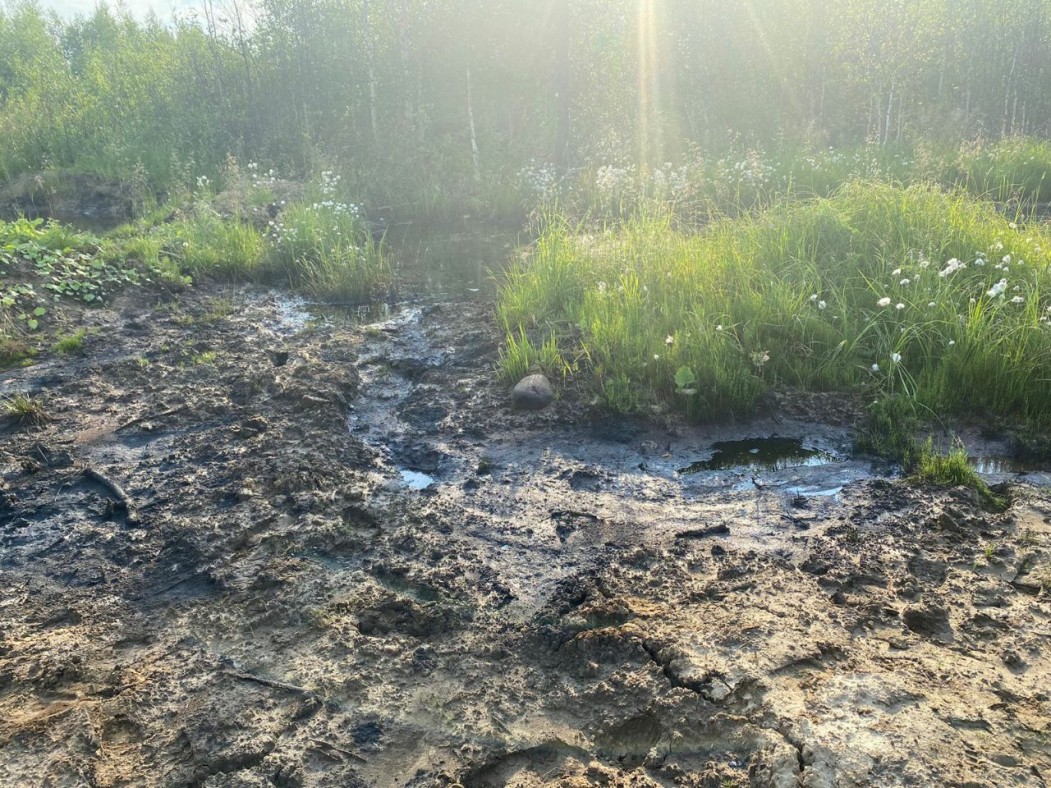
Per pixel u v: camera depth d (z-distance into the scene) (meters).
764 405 5.16
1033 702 2.56
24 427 5.22
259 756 2.63
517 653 3.07
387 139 15.21
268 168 14.29
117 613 3.42
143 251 8.67
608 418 5.12
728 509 4.08
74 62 28.09
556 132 14.76
